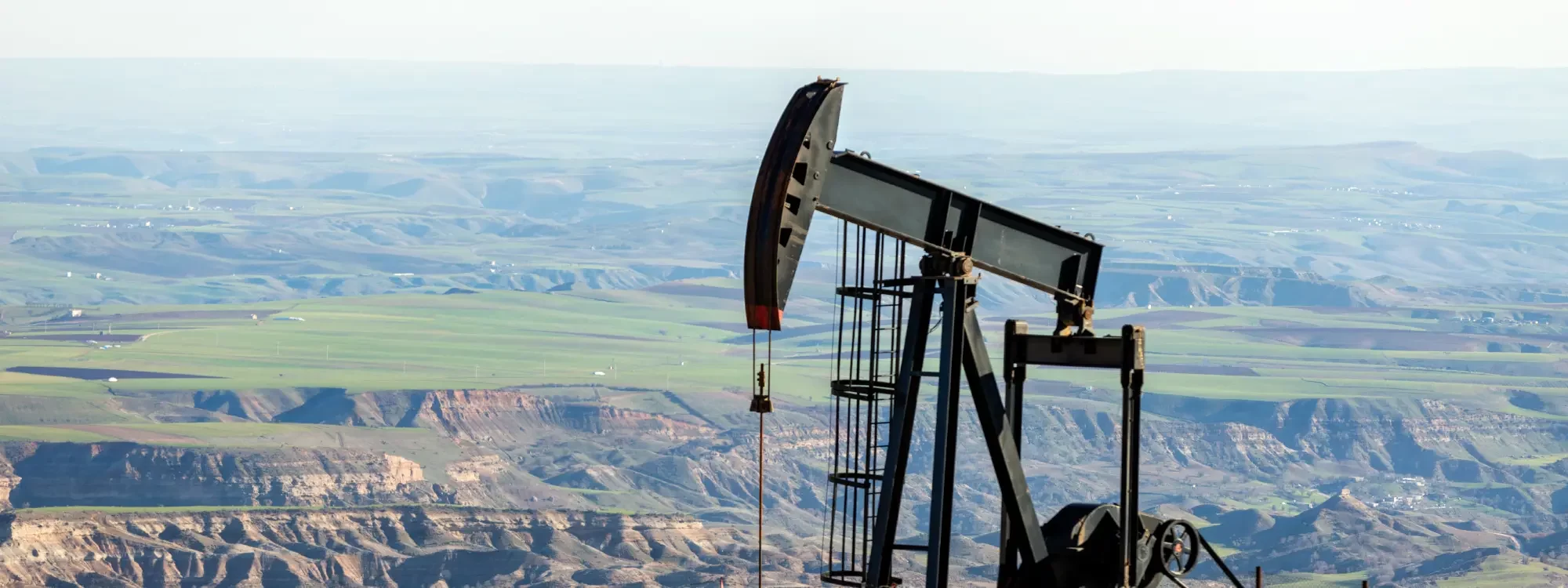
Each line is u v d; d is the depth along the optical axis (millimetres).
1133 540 32750
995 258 33688
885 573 32094
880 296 32875
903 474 32188
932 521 31938
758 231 30344
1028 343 33344
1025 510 33062
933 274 32500
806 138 30328
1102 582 33125
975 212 33000
